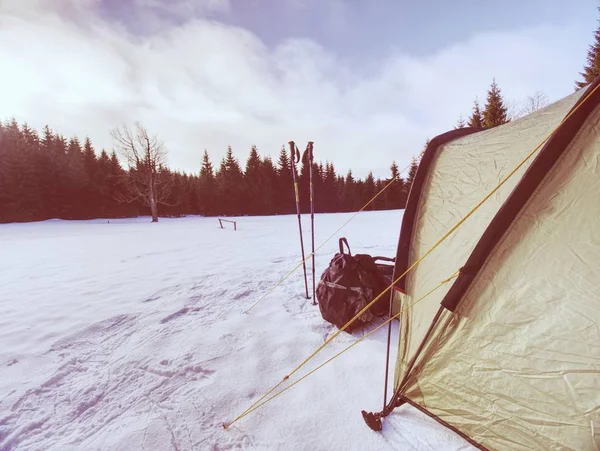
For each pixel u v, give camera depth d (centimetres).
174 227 1838
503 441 143
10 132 3297
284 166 4297
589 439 116
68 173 3288
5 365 255
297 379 225
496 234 147
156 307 385
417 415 183
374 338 278
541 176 136
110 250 897
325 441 169
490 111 2306
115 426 185
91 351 279
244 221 2231
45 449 168
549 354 129
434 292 184
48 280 543
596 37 1797
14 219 2884
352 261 298
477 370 153
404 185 4575
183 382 227
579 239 126
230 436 175
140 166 2753
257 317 341
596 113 125
